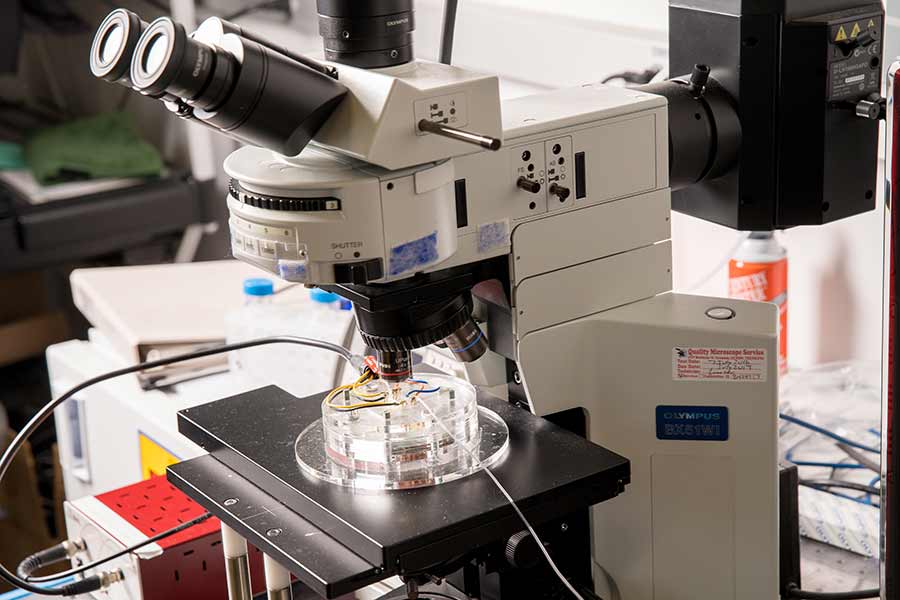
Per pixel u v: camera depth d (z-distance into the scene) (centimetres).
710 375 123
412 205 104
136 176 282
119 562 147
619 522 130
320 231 102
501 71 222
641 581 133
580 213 122
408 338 114
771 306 127
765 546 128
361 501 110
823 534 153
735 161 136
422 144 102
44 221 264
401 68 106
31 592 148
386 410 121
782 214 137
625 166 123
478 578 127
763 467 125
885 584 107
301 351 188
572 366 126
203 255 297
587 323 125
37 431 281
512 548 116
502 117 119
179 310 210
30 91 343
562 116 118
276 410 131
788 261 191
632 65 194
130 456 192
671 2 140
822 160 134
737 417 123
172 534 146
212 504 117
